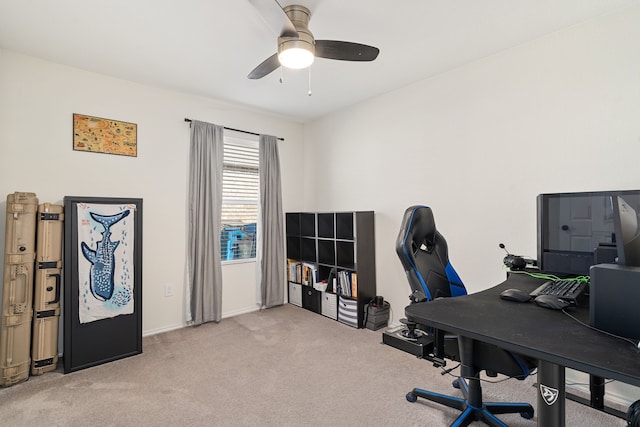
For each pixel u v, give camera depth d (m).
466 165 2.61
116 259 2.48
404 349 1.62
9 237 2.10
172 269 3.14
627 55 1.88
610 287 0.93
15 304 2.09
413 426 1.67
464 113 2.62
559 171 2.13
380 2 1.82
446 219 2.75
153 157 3.03
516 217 2.33
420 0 1.81
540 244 1.79
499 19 2.00
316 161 4.11
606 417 1.72
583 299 1.32
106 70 2.68
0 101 2.30
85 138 2.66
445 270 1.89
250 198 3.83
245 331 3.06
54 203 2.51
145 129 2.98
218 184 3.38
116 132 2.82
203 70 2.69
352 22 2.02
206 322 3.30
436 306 1.23
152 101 3.03
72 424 1.68
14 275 2.10
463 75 2.63
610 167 1.93
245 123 3.71
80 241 2.33
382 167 3.30
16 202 2.11
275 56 1.94
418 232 1.74
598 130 1.98
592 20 1.99
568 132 2.09
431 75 2.82
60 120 2.55
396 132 3.16
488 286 2.48
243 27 2.06
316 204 4.11
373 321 3.08
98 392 1.99
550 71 2.17
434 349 1.48
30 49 2.33
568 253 1.69
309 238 3.92
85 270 2.34
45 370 2.22
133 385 2.08
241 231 3.75
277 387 2.05
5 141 2.32
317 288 3.58
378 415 1.76
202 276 3.25
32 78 2.43
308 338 2.88
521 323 1.03
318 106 3.63
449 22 2.03
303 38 1.75
